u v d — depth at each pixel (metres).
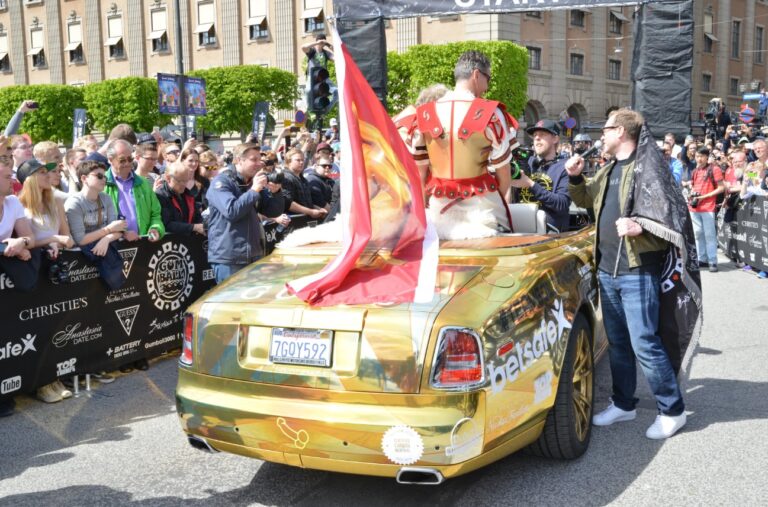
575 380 3.49
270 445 2.79
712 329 6.35
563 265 3.47
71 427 4.23
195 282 6.03
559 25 34.03
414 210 3.29
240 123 32.12
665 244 3.70
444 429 2.58
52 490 3.36
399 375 2.64
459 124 3.60
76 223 4.95
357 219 3.13
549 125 5.46
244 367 2.88
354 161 3.15
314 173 8.73
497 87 26.88
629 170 3.75
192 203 6.10
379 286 2.97
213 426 2.90
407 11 10.77
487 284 2.99
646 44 9.91
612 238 3.80
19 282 4.32
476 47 26.89
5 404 4.50
